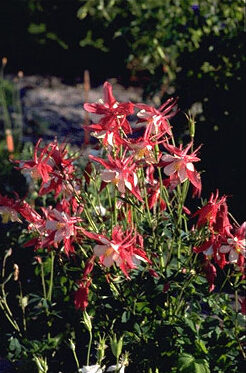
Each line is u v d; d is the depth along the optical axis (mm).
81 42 11148
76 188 3811
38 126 8758
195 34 7359
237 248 3434
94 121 3410
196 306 3799
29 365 3861
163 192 3807
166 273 3805
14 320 4156
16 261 4812
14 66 11617
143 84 10719
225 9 7223
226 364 3711
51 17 11633
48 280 4543
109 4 10469
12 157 7125
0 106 9602
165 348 3719
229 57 6504
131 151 3748
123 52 11023
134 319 3770
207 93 6523
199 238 3637
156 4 9383
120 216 3914
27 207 3703
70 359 4090
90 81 10977
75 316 4102
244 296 4871
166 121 3607
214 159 6250
